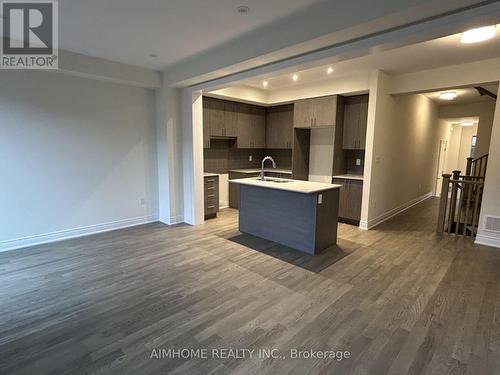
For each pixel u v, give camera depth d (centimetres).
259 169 670
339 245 405
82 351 194
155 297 263
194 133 480
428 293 274
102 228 459
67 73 388
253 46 317
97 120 434
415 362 186
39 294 266
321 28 254
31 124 374
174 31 301
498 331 218
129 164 479
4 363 183
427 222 536
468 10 208
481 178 477
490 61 386
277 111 654
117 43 338
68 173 414
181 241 416
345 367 182
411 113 589
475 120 848
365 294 271
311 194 360
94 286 282
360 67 433
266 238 427
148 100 489
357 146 529
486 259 356
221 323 226
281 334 213
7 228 370
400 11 210
